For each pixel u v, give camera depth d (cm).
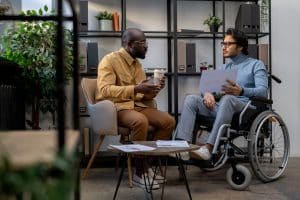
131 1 386
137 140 260
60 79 76
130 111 269
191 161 247
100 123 267
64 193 53
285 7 392
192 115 276
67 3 105
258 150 284
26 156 65
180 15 393
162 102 387
